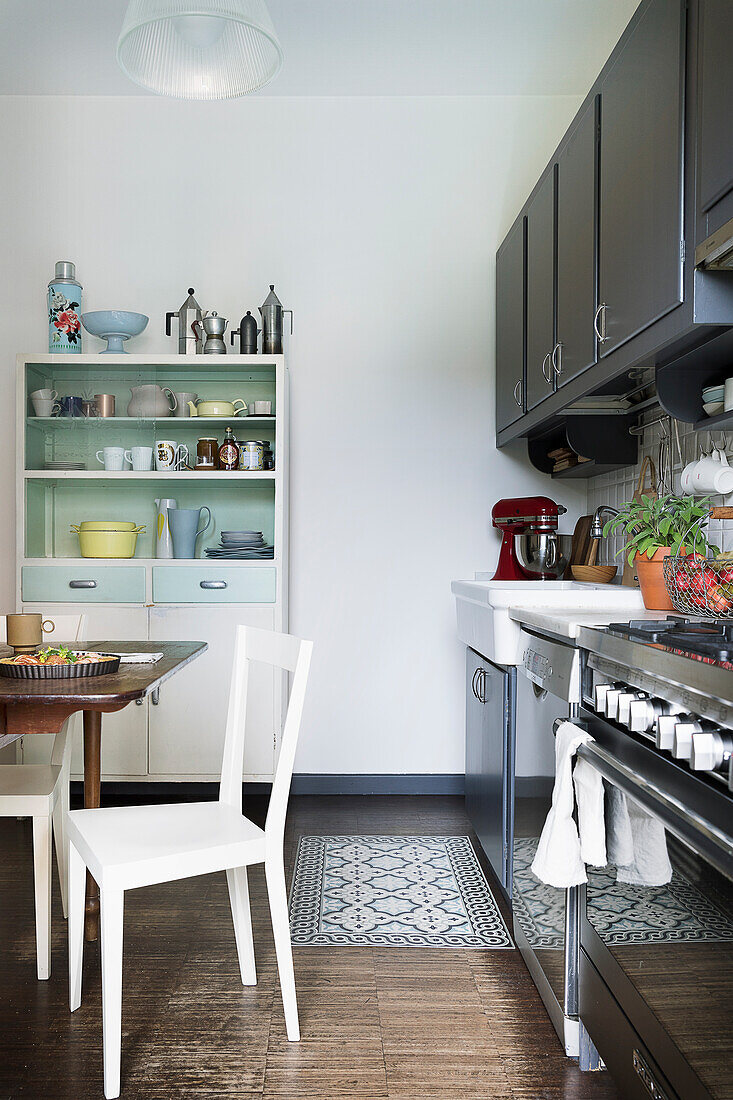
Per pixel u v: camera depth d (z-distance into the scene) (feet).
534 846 6.31
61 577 10.68
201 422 11.17
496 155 11.83
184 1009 6.04
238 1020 5.90
